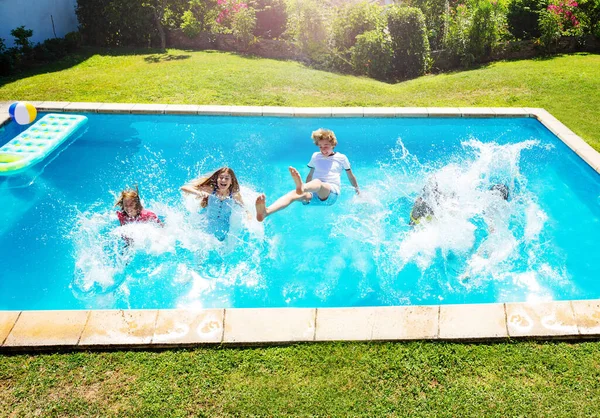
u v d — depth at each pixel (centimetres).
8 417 431
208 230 690
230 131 1046
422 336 505
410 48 1407
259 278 643
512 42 1456
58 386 459
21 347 490
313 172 752
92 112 1071
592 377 466
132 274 644
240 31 1550
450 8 1586
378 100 1142
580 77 1214
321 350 493
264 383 464
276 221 751
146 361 483
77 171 886
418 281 642
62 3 1623
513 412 437
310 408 442
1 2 1408
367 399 450
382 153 951
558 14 1418
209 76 1261
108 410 438
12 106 926
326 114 1053
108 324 512
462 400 448
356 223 746
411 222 720
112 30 1652
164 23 1650
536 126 1045
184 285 628
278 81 1236
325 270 660
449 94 1173
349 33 1491
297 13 1602
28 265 667
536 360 484
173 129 1050
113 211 773
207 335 504
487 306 534
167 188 831
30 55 1445
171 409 440
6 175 866
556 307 531
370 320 522
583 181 859
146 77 1269
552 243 709
